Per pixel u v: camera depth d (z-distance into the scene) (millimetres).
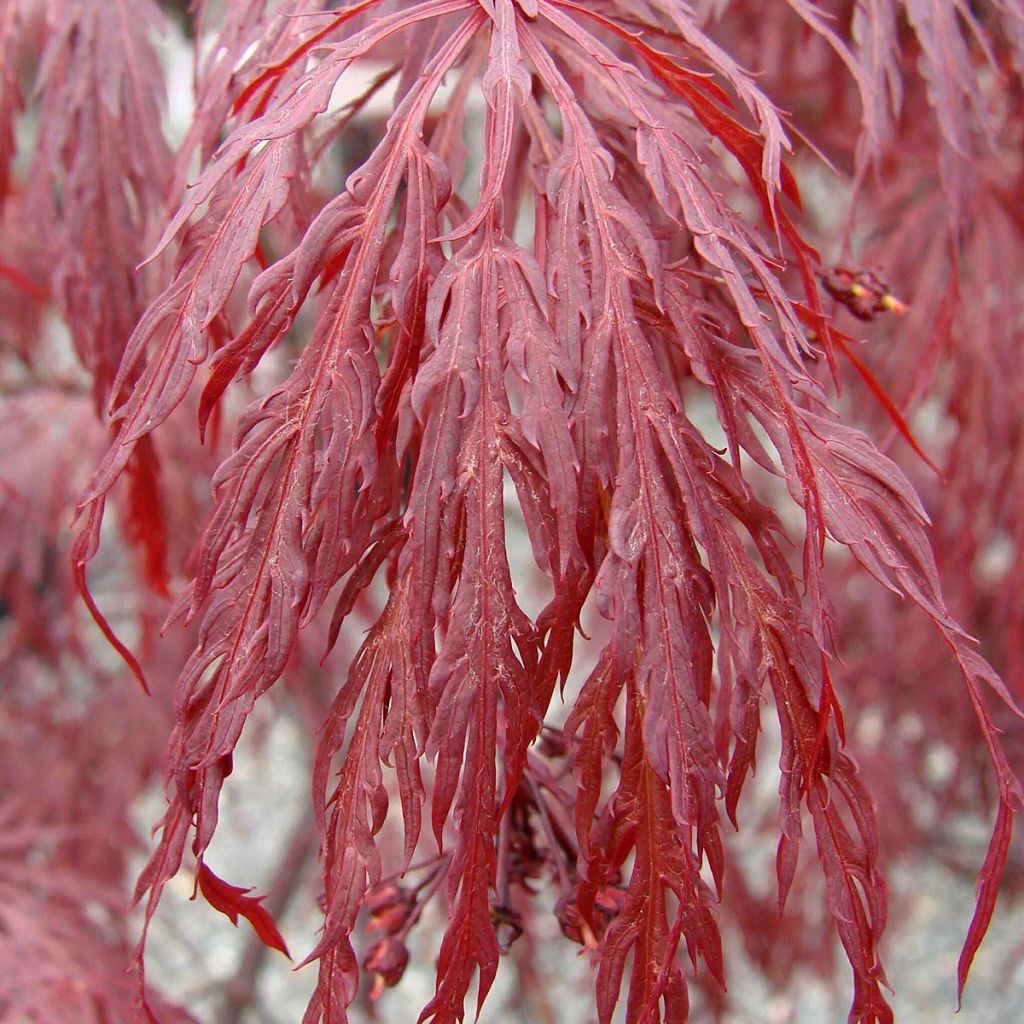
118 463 252
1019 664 406
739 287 246
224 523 246
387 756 246
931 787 604
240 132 253
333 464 246
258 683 246
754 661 247
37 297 348
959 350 396
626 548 242
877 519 249
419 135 253
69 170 319
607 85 271
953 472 403
